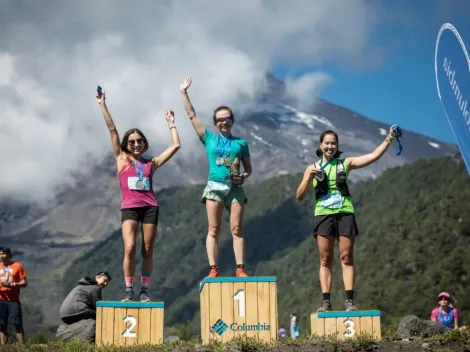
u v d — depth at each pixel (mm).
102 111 9477
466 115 5746
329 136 9188
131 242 9055
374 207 116688
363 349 8000
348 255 8992
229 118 9492
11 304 11969
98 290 11562
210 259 9094
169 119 9711
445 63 6078
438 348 8016
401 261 66000
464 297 56000
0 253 12086
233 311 8453
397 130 9070
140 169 9297
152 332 8617
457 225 68438
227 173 9250
